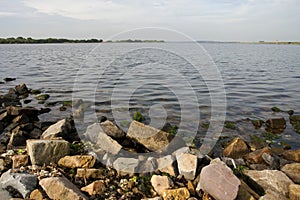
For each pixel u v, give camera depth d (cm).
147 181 596
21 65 3791
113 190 557
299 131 1188
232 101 1638
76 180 579
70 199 492
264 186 595
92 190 534
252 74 2881
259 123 1254
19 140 947
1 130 1107
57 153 645
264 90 2009
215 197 525
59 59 4625
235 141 920
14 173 551
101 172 602
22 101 1631
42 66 3575
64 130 895
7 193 510
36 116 1305
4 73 2936
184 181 606
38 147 625
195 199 525
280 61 4853
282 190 575
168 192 538
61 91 1908
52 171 586
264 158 832
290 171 739
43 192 512
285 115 1418
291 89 2067
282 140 1094
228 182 524
